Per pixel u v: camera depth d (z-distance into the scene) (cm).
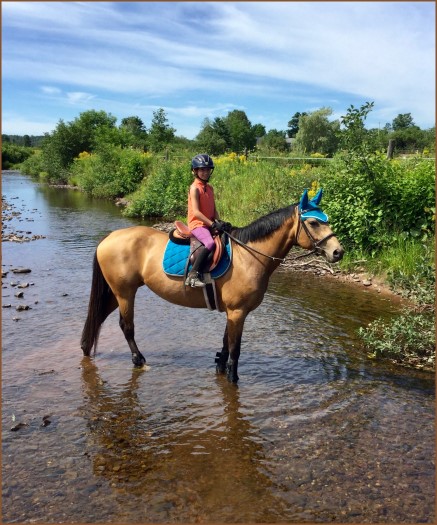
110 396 450
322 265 991
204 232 443
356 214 911
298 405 439
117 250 492
